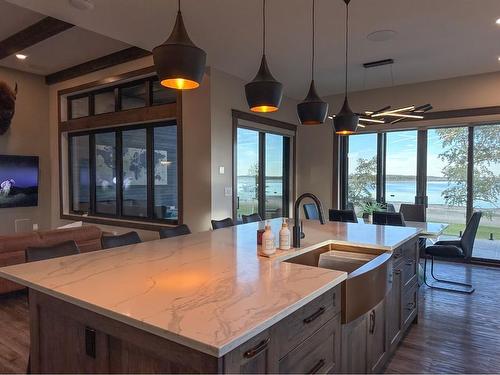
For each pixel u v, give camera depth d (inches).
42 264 78.9
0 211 273.6
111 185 276.1
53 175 304.2
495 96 216.2
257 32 155.5
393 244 104.5
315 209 229.9
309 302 60.2
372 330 87.0
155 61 75.5
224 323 47.4
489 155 222.7
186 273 71.9
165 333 45.7
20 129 284.4
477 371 101.8
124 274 70.9
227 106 214.2
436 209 241.0
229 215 216.2
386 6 132.5
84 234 172.2
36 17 180.2
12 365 102.8
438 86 234.1
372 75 222.1
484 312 145.9
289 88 251.4
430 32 156.3
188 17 140.8
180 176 219.3
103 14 138.7
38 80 295.3
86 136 291.7
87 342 58.5
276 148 276.7
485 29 153.3
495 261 219.0
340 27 150.7
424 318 139.6
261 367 49.0
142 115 240.8
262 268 76.2
